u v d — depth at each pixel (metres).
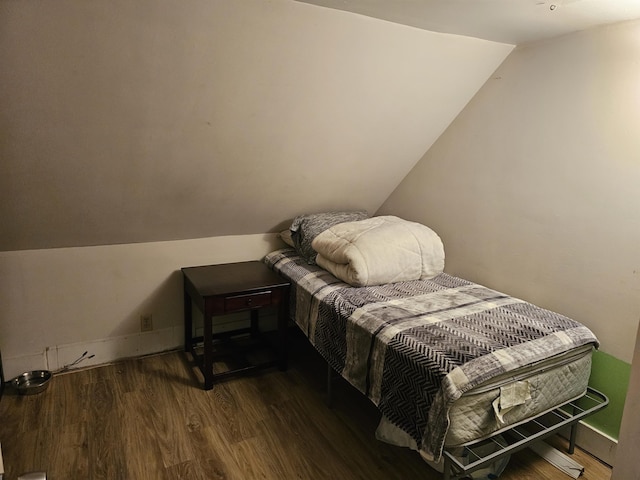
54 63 1.52
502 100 2.33
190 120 1.93
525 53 2.19
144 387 2.44
